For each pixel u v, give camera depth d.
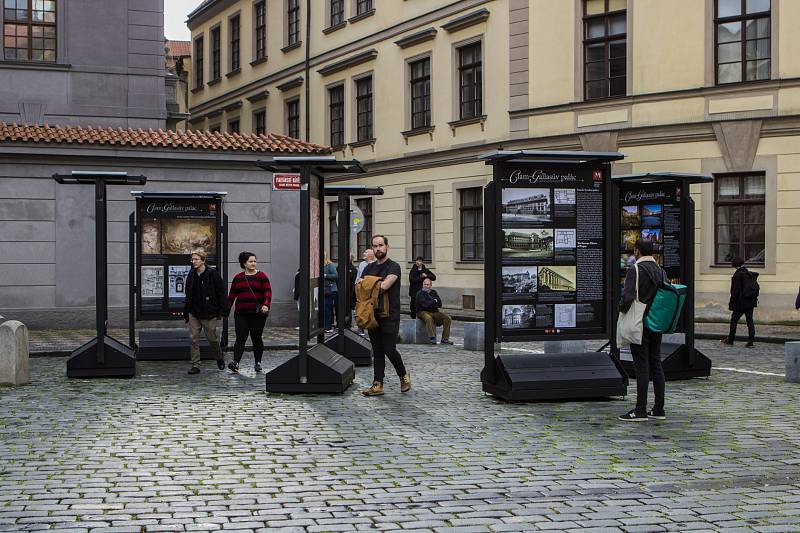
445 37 30.42
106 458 7.98
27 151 21.34
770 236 22.50
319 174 12.70
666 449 8.36
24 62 25.25
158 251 16.00
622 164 24.86
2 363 12.72
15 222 21.47
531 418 10.04
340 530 5.81
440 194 30.77
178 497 6.66
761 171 22.69
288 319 23.27
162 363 15.64
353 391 12.16
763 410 10.52
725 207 23.33
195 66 49.81
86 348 13.68
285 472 7.46
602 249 11.57
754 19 22.97
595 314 11.55
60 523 5.97
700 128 23.45
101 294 13.65
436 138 30.97
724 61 23.39
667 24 24.03
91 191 21.92
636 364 9.89
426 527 5.88
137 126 26.33
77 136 22.00
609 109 25.11
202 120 49.03
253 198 23.05
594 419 9.98
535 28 26.83
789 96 22.28
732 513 6.20
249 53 43.22
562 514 6.17
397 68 32.91
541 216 11.34
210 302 14.17
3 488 6.90
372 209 34.62
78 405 10.99
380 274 11.93
